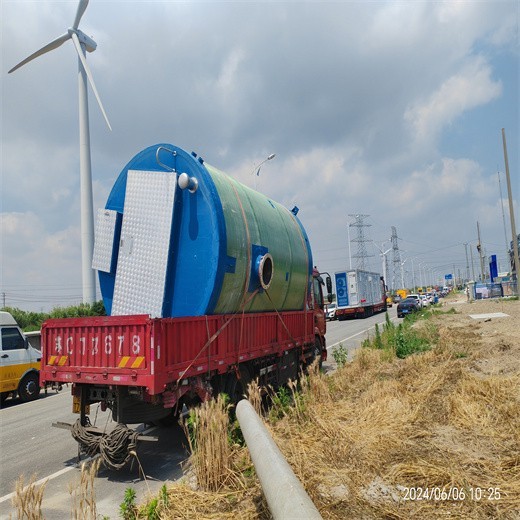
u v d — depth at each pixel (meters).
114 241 8.14
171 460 6.62
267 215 9.56
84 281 25.17
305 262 11.34
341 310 43.28
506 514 3.91
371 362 11.69
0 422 10.15
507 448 5.24
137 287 7.66
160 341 5.80
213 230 7.34
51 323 6.63
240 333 8.00
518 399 6.91
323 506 4.14
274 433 6.20
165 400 5.96
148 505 4.42
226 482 4.92
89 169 26.69
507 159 36.09
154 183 7.79
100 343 6.16
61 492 5.60
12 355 12.56
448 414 6.51
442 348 12.79
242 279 8.01
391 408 6.90
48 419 10.16
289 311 10.73
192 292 7.38
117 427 5.98
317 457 5.28
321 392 8.06
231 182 8.74
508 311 28.50
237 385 8.09
